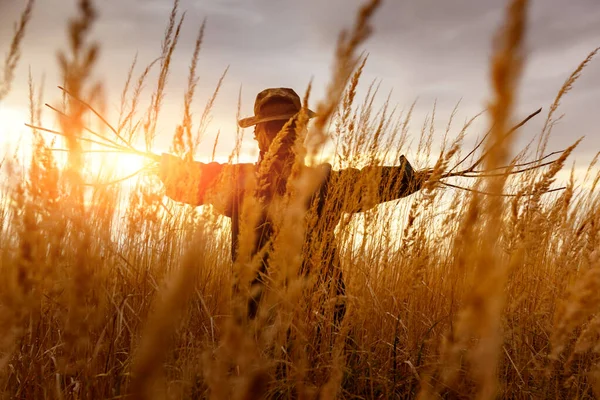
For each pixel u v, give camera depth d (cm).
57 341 179
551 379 203
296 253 115
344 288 235
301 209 90
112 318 175
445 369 144
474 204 51
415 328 240
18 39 93
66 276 129
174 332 167
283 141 254
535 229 193
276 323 141
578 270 202
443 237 234
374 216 247
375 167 234
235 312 92
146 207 178
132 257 202
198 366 150
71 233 120
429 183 211
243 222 95
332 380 145
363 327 235
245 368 70
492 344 52
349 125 236
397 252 261
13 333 109
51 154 121
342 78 73
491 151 41
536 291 246
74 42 69
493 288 50
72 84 72
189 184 169
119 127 204
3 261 107
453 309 233
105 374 155
